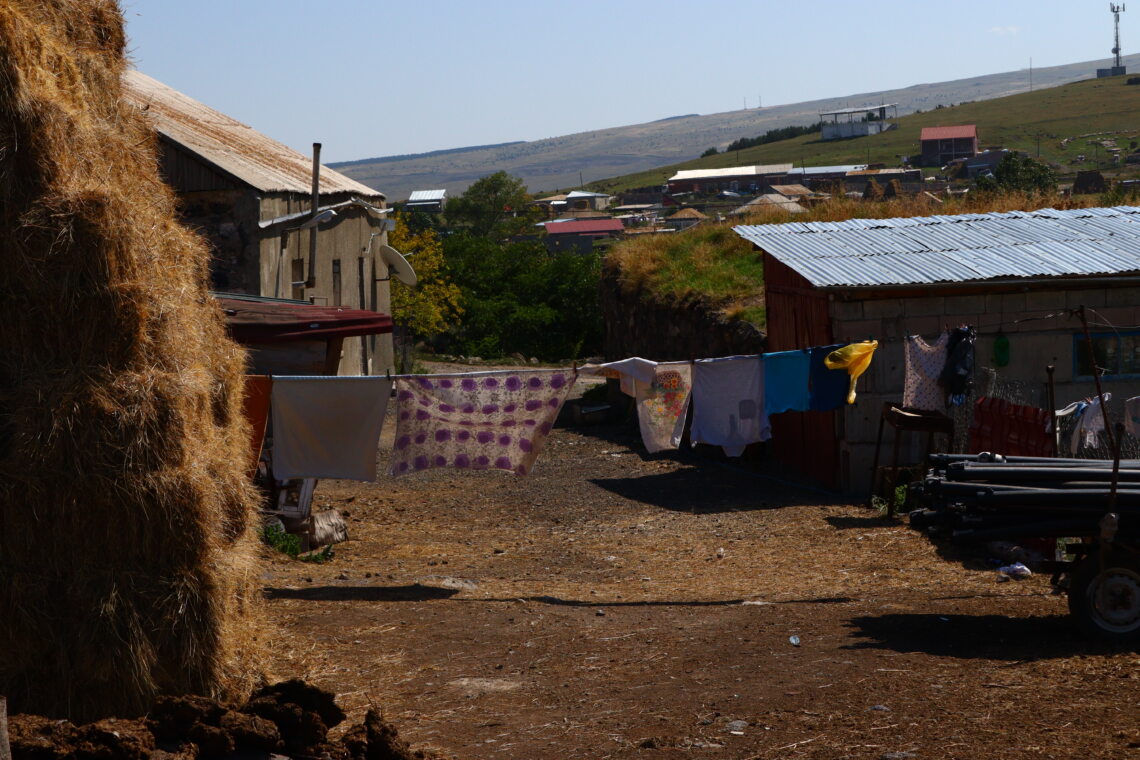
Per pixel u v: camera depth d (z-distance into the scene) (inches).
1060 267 544.7
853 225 663.1
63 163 199.2
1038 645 260.2
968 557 388.8
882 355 541.3
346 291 856.9
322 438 351.9
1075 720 199.6
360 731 188.2
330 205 785.6
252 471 302.0
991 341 542.6
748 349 686.5
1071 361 546.6
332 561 410.9
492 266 1635.1
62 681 194.1
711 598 343.6
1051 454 368.8
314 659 254.8
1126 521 263.9
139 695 195.5
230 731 175.6
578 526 503.2
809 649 262.4
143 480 196.2
